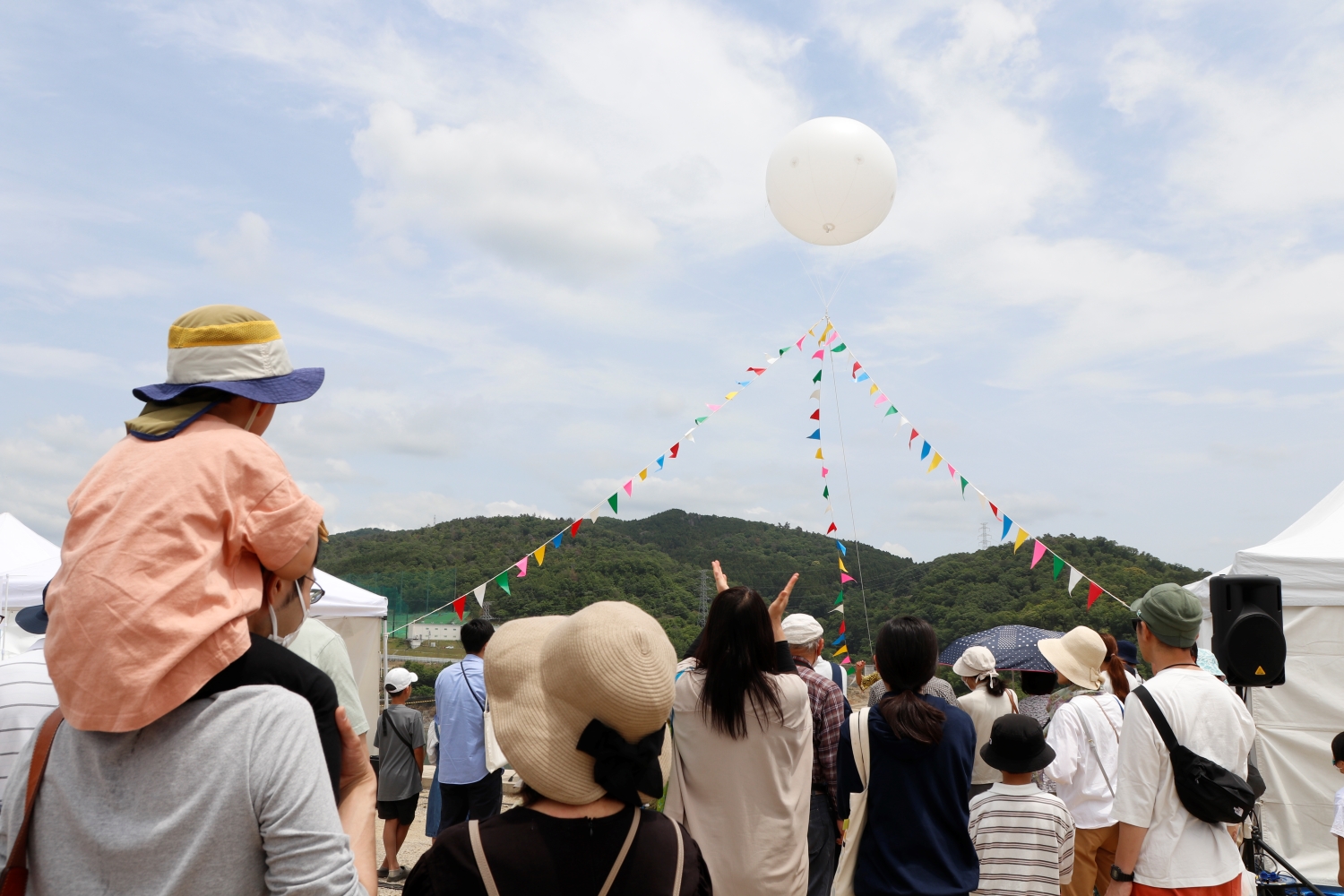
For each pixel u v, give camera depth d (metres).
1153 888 2.58
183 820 1.09
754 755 2.63
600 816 1.45
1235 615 3.53
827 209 6.49
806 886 2.76
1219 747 2.59
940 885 2.76
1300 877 3.81
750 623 2.67
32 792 1.14
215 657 1.13
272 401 1.36
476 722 4.86
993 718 4.24
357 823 1.32
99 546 1.11
